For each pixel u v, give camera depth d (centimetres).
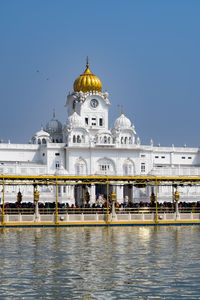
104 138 14325
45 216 7362
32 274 3978
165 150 15175
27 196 11938
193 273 3994
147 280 3784
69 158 13925
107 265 4312
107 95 15312
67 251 5044
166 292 3478
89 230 6938
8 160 13988
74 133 14288
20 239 5934
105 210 7750
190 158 15412
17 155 14100
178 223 7644
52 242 5678
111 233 6562
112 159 14238
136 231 6825
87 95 15125
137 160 14438
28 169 13600
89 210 7794
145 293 3462
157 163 15062
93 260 4544
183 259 4578
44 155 14062
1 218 7250
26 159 14188
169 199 12900
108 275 3941
